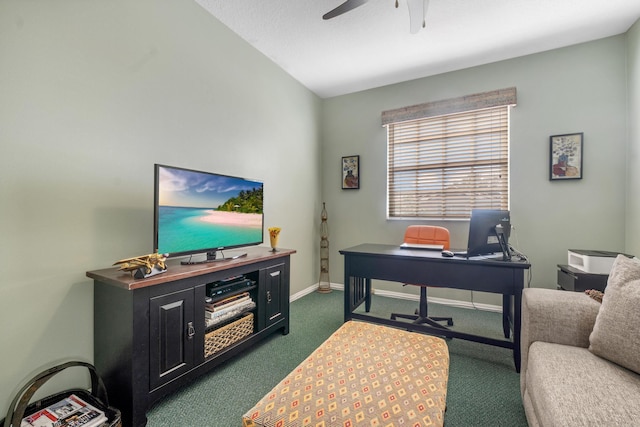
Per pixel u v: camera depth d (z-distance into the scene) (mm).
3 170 1323
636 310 1072
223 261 1979
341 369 1155
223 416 1479
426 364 1197
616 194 2588
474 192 3199
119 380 1436
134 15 1843
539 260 2869
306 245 3740
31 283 1411
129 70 1815
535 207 2887
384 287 3631
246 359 2045
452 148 3305
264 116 3008
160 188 1659
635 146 2410
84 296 1596
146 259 1496
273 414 916
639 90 2355
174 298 1572
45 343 1456
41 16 1436
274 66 3146
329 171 4039
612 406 855
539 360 1195
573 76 2740
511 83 2984
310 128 3828
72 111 1552
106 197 1701
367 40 2711
